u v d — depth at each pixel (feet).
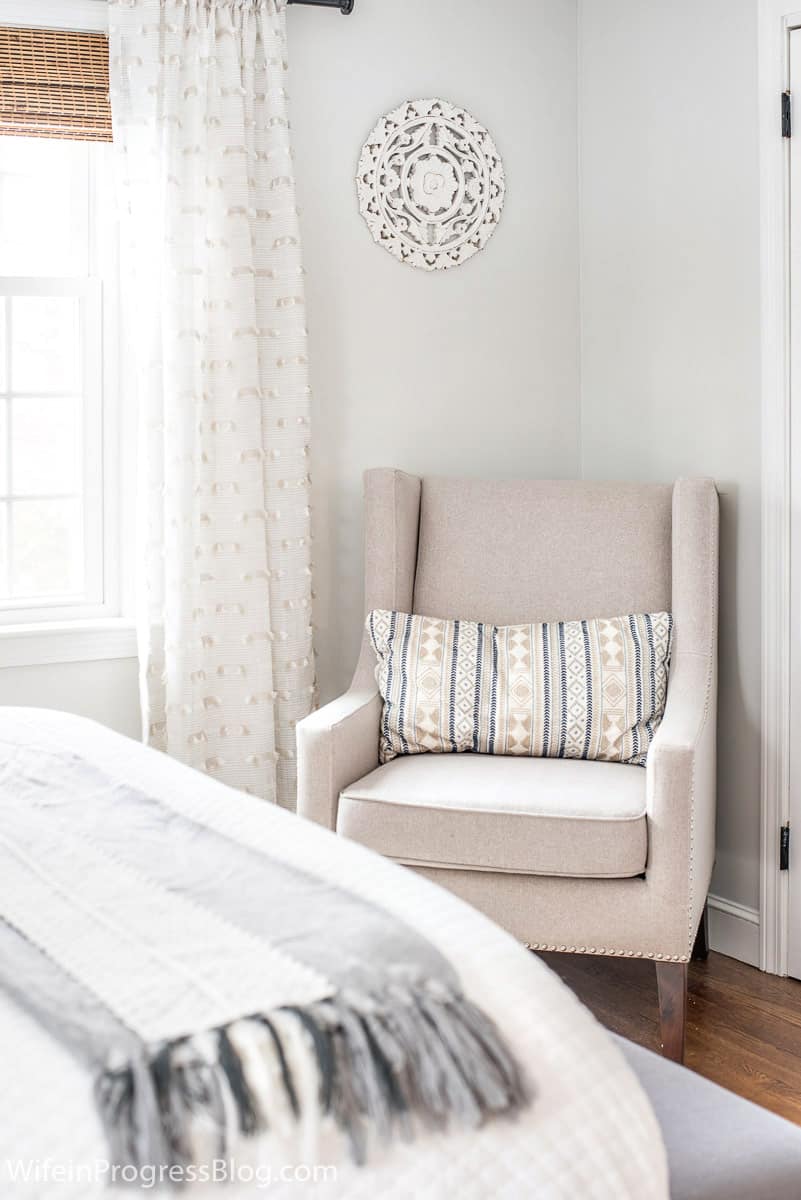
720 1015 7.92
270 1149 2.33
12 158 9.27
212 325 9.02
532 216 10.48
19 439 9.43
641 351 9.92
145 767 4.65
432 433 10.30
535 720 7.96
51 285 9.22
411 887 3.35
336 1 9.45
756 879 8.81
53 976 2.72
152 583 8.90
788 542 8.42
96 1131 2.25
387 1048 2.49
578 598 8.80
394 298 10.05
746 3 8.59
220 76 8.94
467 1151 2.49
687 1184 3.06
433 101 9.98
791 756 8.48
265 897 3.14
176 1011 2.54
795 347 8.34
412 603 9.22
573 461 10.75
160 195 8.76
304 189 9.63
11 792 4.34
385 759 8.25
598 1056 2.79
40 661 8.99
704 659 8.15
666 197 9.53
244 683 9.16
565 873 6.82
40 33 8.67
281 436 9.34
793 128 8.27
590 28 10.36
